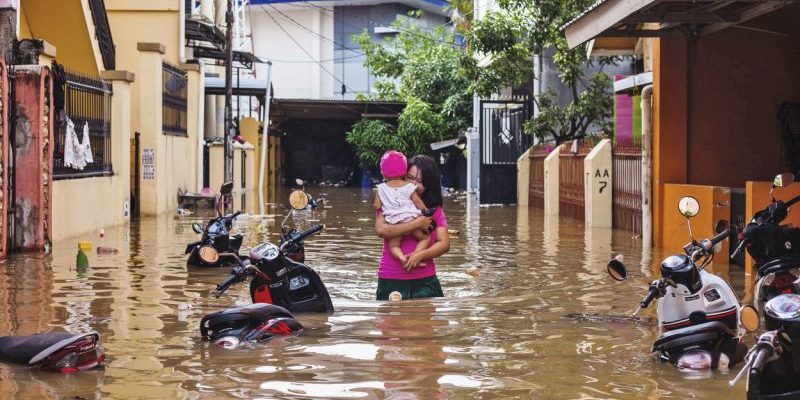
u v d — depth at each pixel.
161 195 23.61
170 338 7.39
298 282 8.52
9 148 13.85
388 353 6.82
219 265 12.20
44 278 11.03
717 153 15.65
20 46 15.34
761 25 15.70
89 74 21.64
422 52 45.22
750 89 15.72
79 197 17.02
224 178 29.69
